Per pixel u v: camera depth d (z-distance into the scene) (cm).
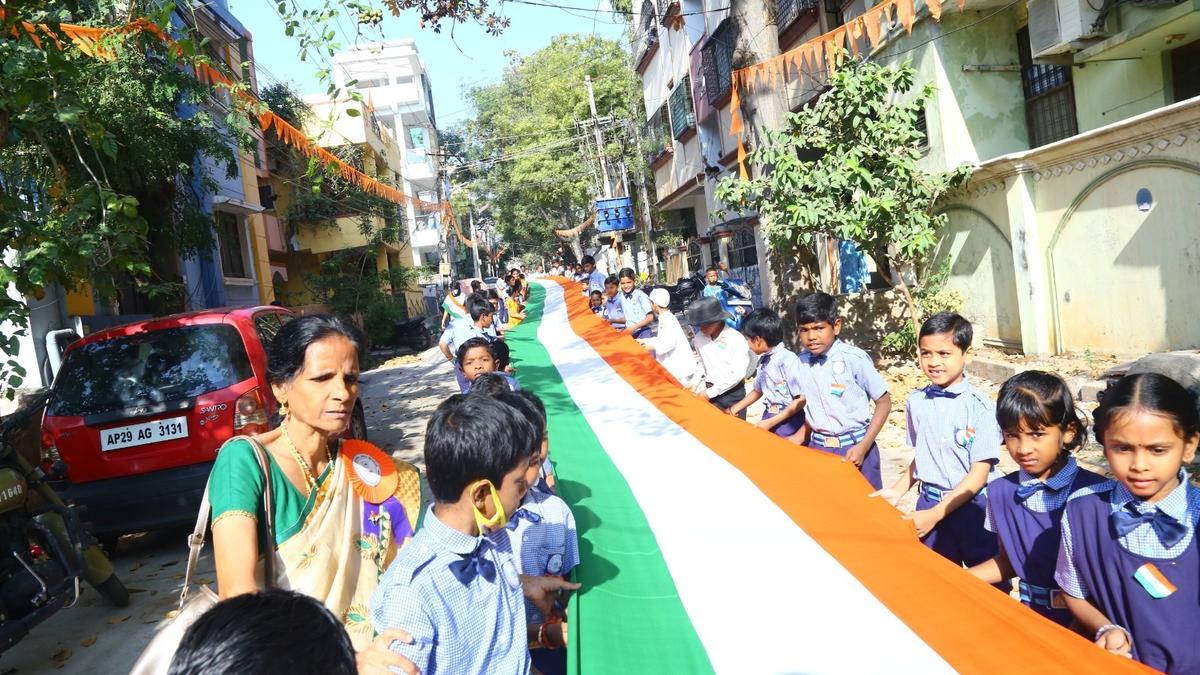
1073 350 875
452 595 190
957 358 339
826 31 1417
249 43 1944
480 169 4381
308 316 219
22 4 489
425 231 3978
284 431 218
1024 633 228
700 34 2189
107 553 641
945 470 344
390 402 1245
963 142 1055
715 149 2230
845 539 310
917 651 232
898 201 894
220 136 1184
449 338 783
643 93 3189
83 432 578
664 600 275
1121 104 935
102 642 475
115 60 884
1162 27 790
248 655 109
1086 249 834
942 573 273
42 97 505
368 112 2653
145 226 546
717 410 525
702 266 2802
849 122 906
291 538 205
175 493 577
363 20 646
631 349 780
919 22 1070
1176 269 723
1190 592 212
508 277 1512
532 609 274
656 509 364
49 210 669
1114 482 235
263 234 2078
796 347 1028
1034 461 262
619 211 2836
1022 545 272
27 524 445
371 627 212
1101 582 230
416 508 236
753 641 246
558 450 482
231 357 616
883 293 1060
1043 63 952
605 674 230
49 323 1033
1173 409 207
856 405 427
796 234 933
